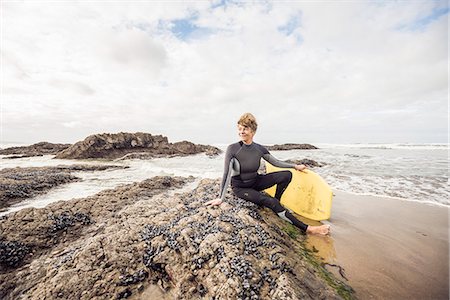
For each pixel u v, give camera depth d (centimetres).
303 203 502
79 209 534
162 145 2598
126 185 796
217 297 238
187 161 1842
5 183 748
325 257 332
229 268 261
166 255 297
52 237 420
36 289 279
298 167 500
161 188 786
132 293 266
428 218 485
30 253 374
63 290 267
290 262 285
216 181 681
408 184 809
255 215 393
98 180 998
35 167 1265
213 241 300
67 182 928
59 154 2105
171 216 433
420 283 277
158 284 279
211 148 2864
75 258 311
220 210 403
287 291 232
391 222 464
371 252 346
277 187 475
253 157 444
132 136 2434
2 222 438
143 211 507
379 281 281
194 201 496
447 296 256
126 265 300
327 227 402
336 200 621
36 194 735
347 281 280
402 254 341
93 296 260
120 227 418
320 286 258
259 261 277
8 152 2598
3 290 288
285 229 395
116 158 2139
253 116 433
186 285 263
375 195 671
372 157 1688
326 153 2141
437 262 321
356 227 438
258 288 238
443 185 785
